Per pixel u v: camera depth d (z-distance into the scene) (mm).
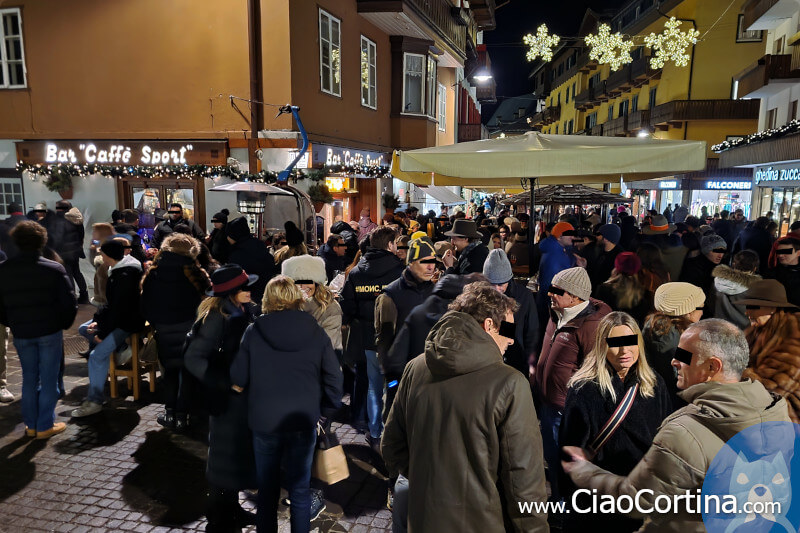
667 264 6238
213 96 10891
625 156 4883
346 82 13375
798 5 17422
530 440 2152
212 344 3557
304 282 4332
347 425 5586
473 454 2156
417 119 16656
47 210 10211
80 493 4258
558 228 6941
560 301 3682
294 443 3363
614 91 42375
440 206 23500
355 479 4539
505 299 2410
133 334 5996
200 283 5195
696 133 30656
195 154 10805
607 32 13602
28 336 4977
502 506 2246
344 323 5164
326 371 3404
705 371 2070
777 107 20000
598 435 2639
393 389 3756
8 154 12172
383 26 15047
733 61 30078
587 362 2777
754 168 20797
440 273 5473
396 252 5672
